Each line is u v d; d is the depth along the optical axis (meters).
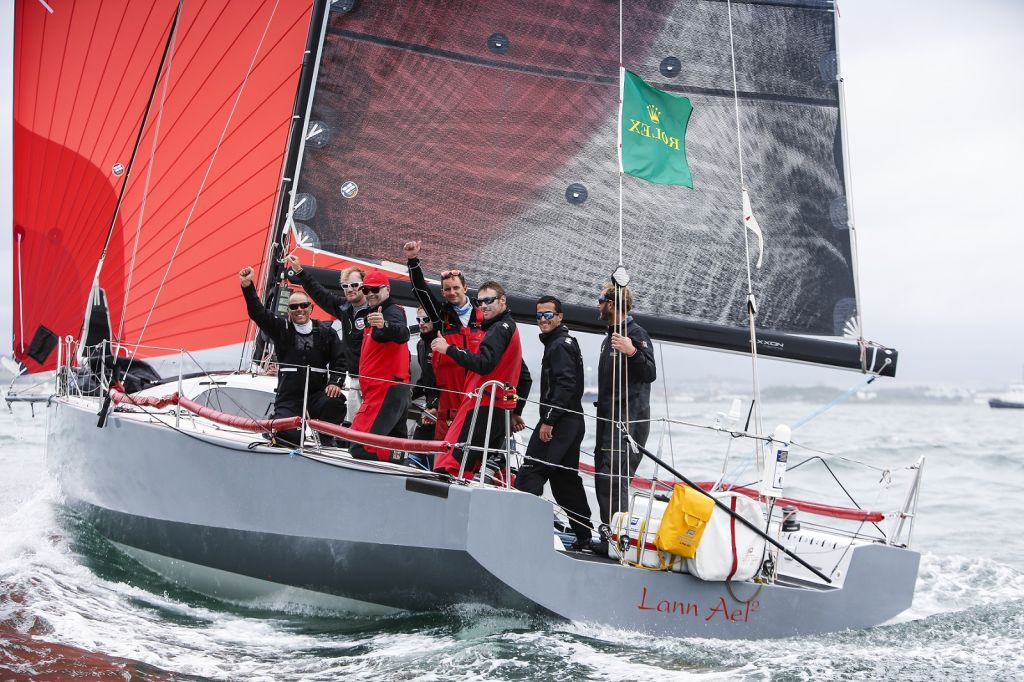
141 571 24.14
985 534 35.47
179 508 22.50
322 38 27.56
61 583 22.75
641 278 28.38
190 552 22.41
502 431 21.94
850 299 29.45
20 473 38.53
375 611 20.72
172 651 18.66
